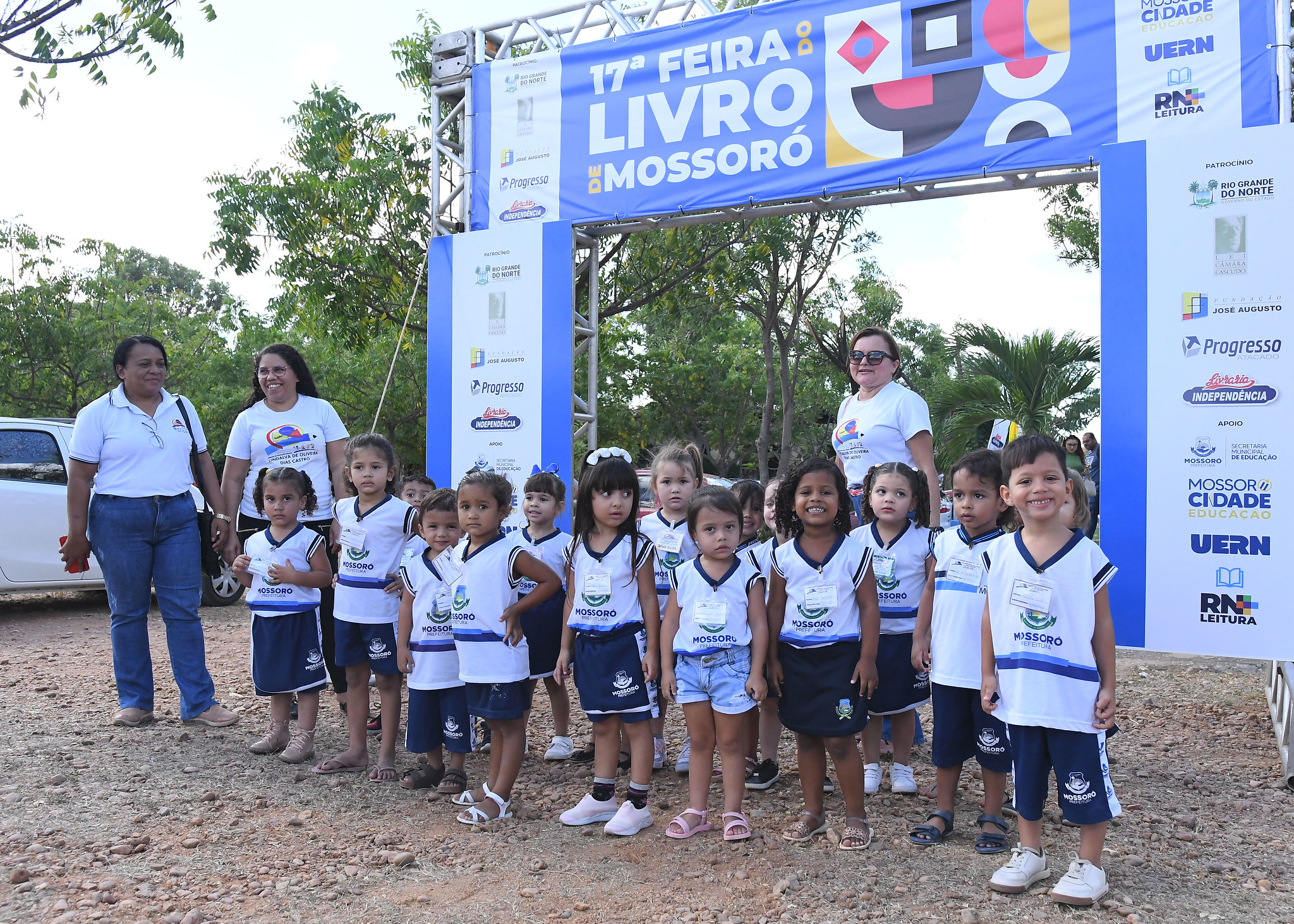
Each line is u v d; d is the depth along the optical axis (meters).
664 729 5.02
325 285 11.12
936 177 5.78
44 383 18.02
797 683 3.40
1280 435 4.83
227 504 4.98
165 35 5.23
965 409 14.16
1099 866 2.96
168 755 4.36
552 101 6.88
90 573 8.22
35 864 3.04
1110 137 5.33
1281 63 4.97
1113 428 5.17
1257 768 4.39
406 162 11.13
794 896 2.94
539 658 4.14
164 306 22.44
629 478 3.65
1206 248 5.01
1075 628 2.91
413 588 3.94
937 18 5.75
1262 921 2.79
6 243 17.33
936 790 3.85
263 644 4.38
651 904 2.89
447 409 7.20
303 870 3.10
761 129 6.23
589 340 7.41
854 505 4.73
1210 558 4.95
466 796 3.81
